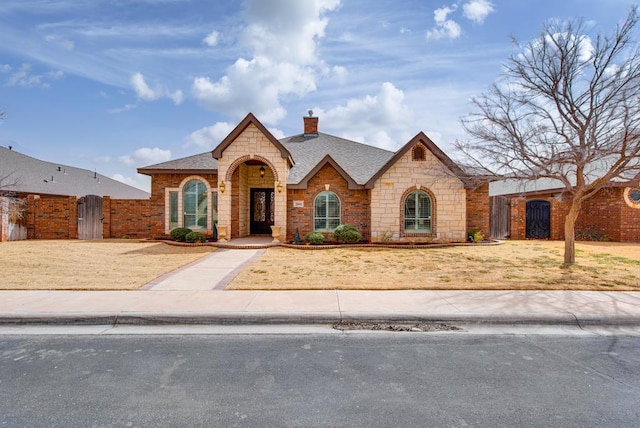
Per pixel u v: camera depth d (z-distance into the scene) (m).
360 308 6.17
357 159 19.03
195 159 18.53
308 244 15.02
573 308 6.15
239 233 17.23
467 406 3.31
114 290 7.41
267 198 19.48
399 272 9.45
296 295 7.05
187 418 3.11
